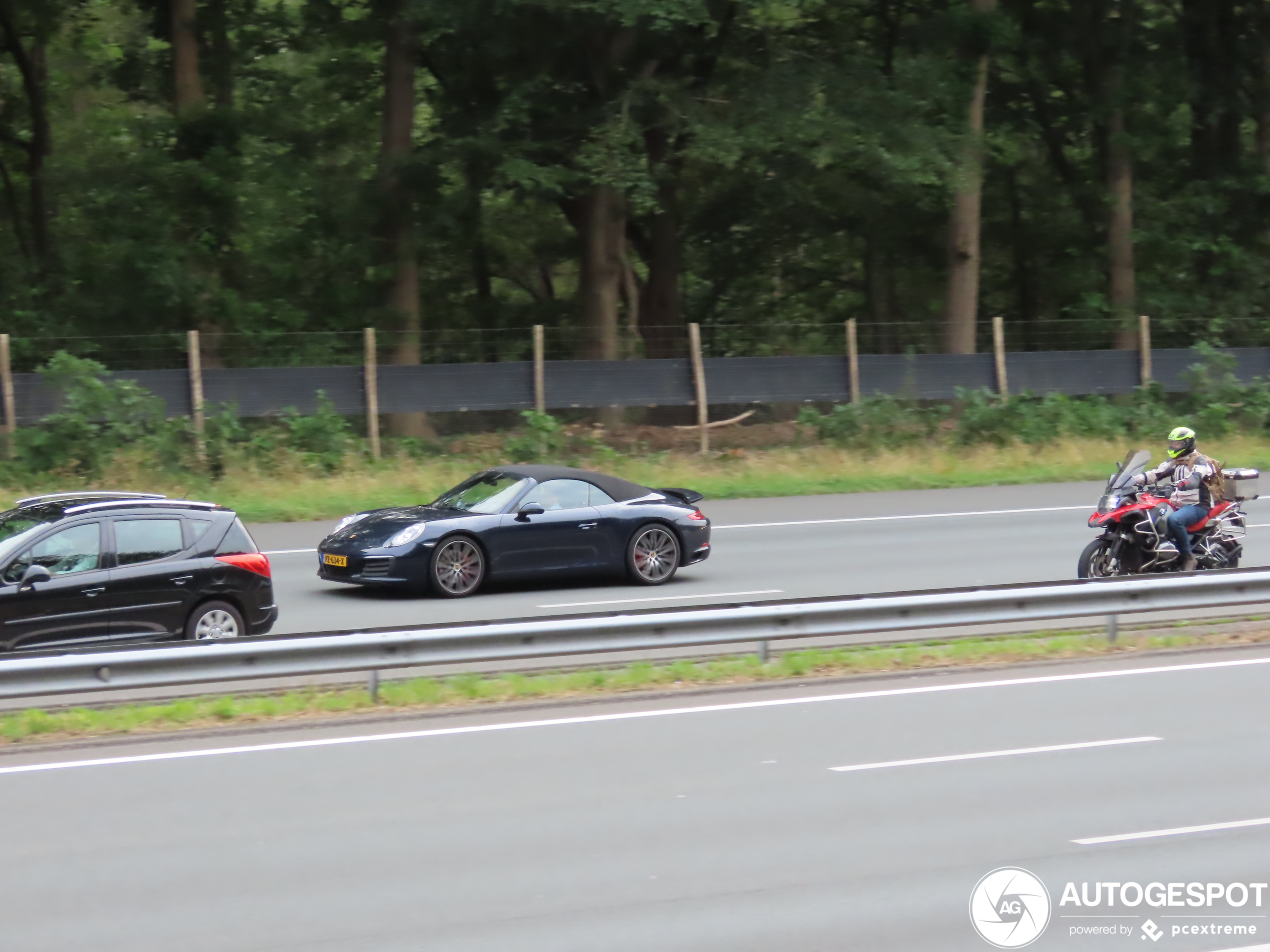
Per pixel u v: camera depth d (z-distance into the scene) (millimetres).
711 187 38344
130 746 9180
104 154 34469
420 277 40906
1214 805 7703
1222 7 42125
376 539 15195
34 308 32406
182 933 5934
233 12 35656
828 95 33281
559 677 11227
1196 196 41688
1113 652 12328
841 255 43531
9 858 6922
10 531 11617
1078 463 28047
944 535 20359
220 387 25141
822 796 7902
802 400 28969
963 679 11188
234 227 32031
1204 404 31500
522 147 31094
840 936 5879
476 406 26781
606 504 16234
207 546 12070
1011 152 39188
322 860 6859
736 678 11273
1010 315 45625
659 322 38125
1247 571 13133
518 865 6770
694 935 5887
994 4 35719
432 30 30234
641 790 8039
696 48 34000
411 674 11773
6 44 37344
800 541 19875
